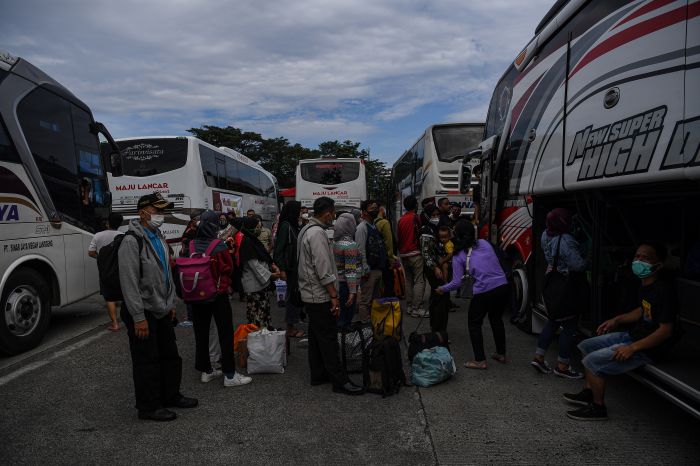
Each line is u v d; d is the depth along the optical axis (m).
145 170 11.56
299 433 3.68
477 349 5.08
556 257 4.64
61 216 6.84
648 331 3.55
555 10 5.54
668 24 3.29
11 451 3.42
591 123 4.22
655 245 3.48
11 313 5.74
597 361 3.71
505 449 3.40
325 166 18.31
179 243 11.48
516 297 6.75
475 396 4.37
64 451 3.42
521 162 6.12
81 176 7.48
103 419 3.96
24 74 6.39
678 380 3.31
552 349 5.89
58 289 6.69
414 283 7.70
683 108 3.09
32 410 4.14
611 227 4.80
